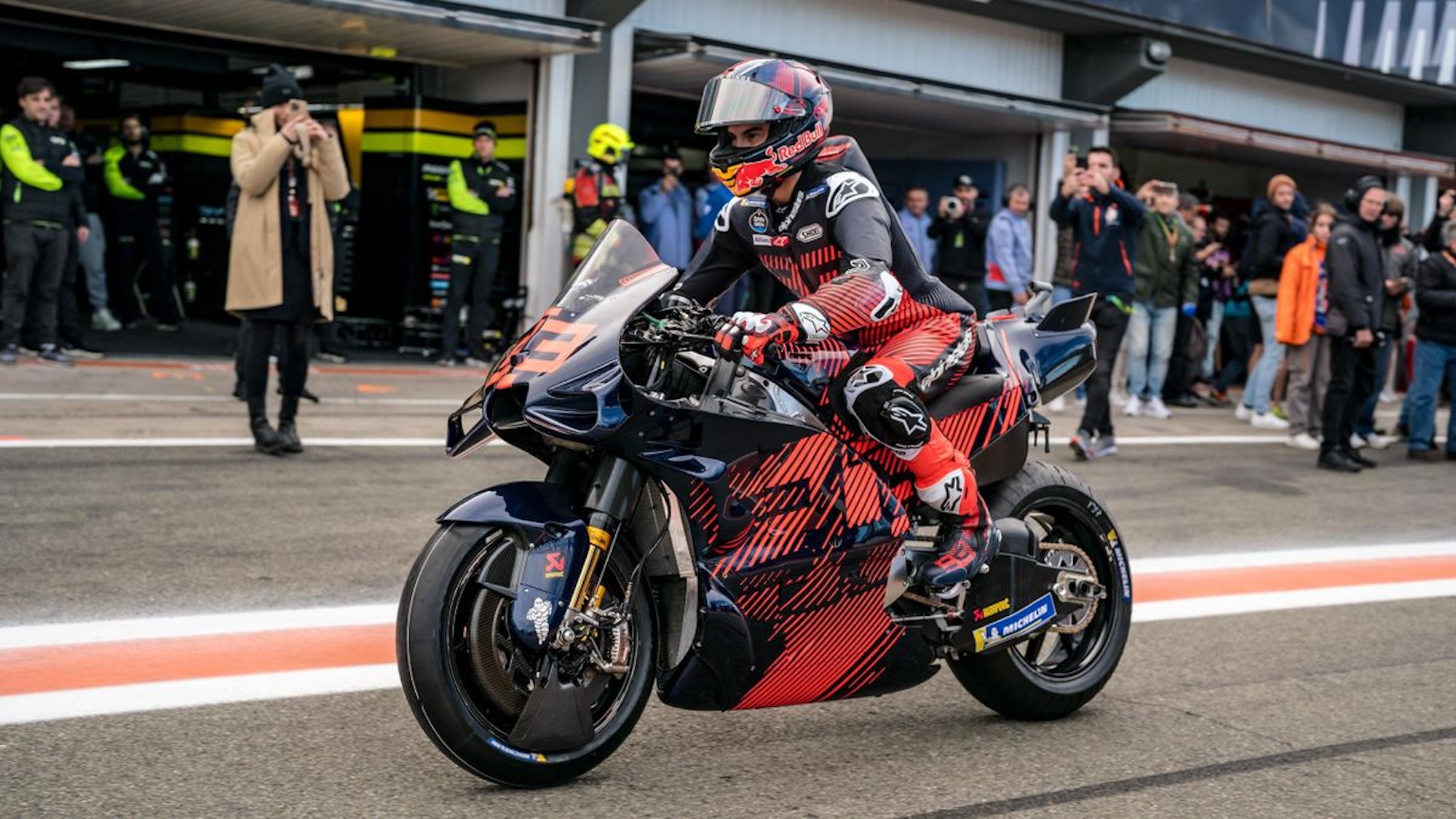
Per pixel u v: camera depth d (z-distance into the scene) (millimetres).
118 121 16781
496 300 14508
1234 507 8555
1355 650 5418
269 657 4641
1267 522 8109
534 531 3494
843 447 3861
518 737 3514
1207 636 5531
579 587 3502
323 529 6492
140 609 5090
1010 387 4250
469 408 3621
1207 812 3713
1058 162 17734
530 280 14055
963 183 13992
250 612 5137
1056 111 16828
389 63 14766
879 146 18750
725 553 3703
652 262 3670
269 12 12188
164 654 4613
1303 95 20578
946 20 16438
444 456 8469
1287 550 7336
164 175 14867
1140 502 8547
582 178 12875
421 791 3598
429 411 10273
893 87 15102
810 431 3801
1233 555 7129
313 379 11617
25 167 10734
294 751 3846
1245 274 13680
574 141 14094
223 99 16531
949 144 18391
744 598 3701
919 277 4062
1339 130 21281
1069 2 15969
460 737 3439
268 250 7887
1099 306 9992
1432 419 11180
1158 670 5055
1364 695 4828
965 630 4137
